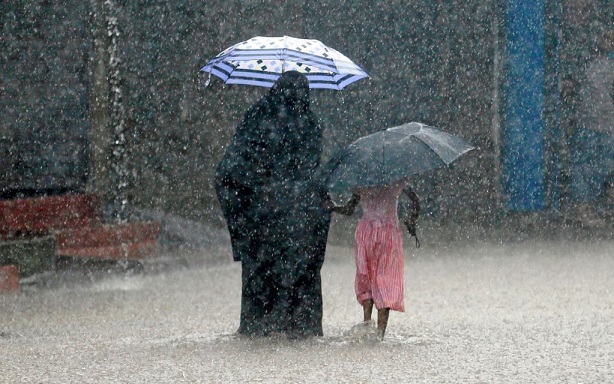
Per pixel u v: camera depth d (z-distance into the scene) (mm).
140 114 56656
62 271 39031
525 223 56750
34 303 33719
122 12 56469
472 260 43156
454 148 23344
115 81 50344
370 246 23406
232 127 58812
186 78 58156
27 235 43781
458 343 23078
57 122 55625
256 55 24391
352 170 22906
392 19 60938
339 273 40875
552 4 59406
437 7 60656
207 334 25375
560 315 28125
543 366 19953
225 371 19672
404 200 58406
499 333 24625
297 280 24078
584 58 59750
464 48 60625
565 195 59656
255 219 24000
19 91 55438
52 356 21938
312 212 23953
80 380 19000
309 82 25641
